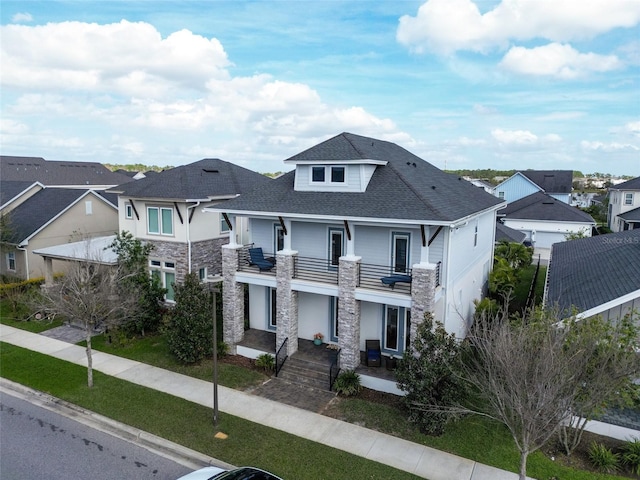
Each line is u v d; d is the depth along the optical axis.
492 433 13.46
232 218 21.11
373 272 17.86
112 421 14.14
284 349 18.17
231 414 14.55
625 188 46.59
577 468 11.83
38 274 29.91
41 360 18.75
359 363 17.20
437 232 15.40
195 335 18.09
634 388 11.57
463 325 20.14
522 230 46.03
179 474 11.77
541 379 9.39
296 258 18.34
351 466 11.95
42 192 34.66
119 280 19.00
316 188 18.73
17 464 12.09
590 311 13.32
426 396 13.36
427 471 11.78
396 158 20.89
